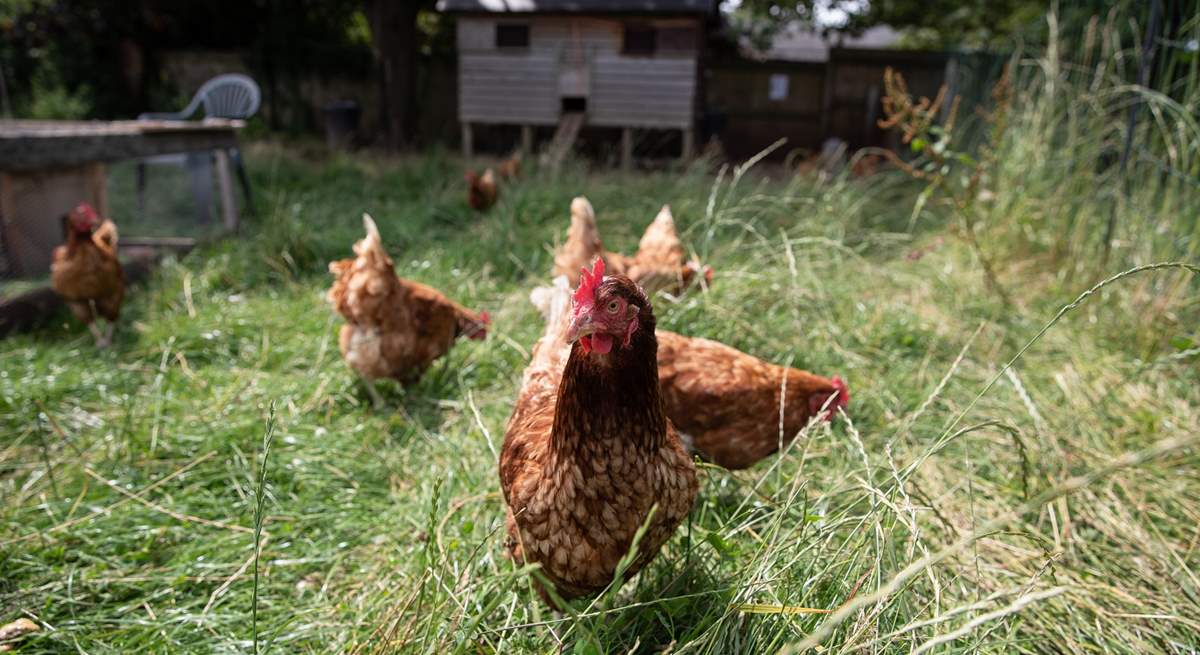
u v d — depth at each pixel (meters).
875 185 4.10
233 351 2.16
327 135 7.46
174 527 1.32
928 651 0.79
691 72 5.64
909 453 1.53
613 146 6.86
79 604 1.14
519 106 6.00
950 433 1.14
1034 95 3.14
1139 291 2.09
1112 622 1.07
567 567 0.93
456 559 1.11
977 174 2.42
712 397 1.34
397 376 1.86
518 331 2.18
